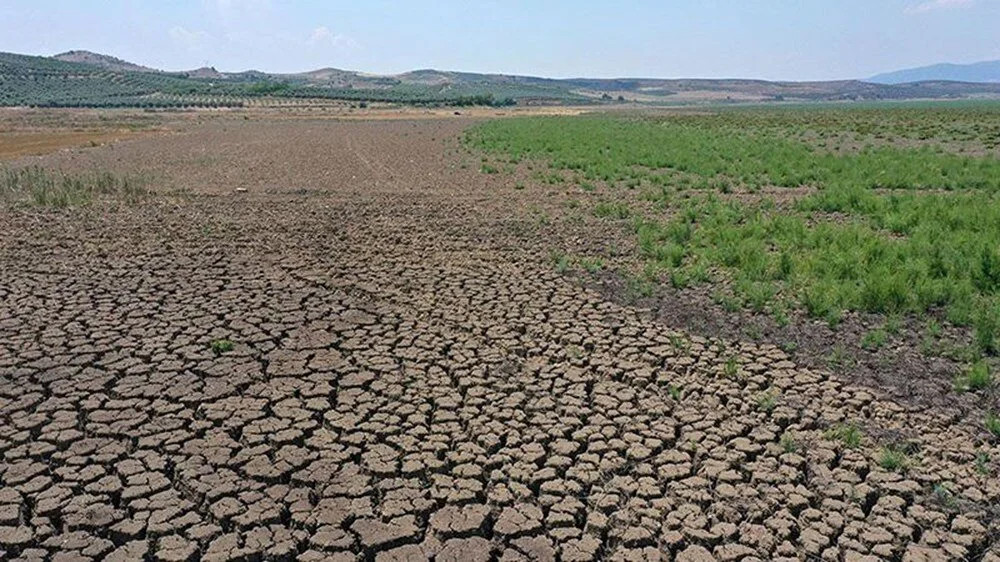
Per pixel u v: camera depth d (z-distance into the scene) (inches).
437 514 180.4
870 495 189.5
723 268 404.8
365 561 164.6
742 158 917.2
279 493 188.4
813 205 567.2
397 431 220.8
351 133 1683.1
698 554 166.4
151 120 2463.1
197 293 356.2
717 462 204.5
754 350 286.4
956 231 442.9
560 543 170.1
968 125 1381.6
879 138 1182.9
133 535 171.2
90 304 336.5
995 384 255.4
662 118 2198.6
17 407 233.1
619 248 456.4
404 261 424.2
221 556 163.9
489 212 593.0
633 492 190.5
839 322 318.3
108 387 250.1
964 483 194.7
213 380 255.6
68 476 194.5
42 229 503.8
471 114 3309.5
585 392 249.3
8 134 1673.2
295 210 601.0
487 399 242.4
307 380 256.4
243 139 1489.9
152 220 545.3
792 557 165.6
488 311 332.2
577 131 1518.2
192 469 198.7
